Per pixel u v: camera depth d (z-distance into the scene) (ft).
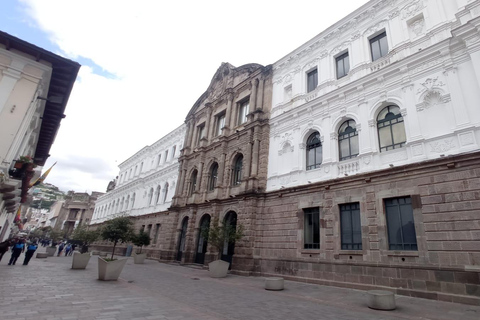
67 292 30.09
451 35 42.27
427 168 38.91
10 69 35.83
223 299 32.17
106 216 167.32
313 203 52.54
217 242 60.49
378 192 43.47
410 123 43.50
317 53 65.82
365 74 53.06
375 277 40.29
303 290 40.60
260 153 69.41
